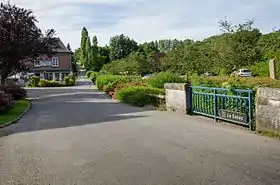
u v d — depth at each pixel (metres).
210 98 13.50
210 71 37.25
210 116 13.54
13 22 28.56
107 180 6.36
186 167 7.00
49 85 59.88
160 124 12.86
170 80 27.45
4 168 7.43
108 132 11.57
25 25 29.16
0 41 28.00
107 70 72.25
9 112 18.95
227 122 12.51
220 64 34.38
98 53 107.00
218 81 16.66
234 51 33.78
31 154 8.73
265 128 10.04
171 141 9.63
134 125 12.90
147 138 10.21
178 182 6.10
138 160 7.68
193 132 10.90
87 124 13.76
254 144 8.85
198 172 6.63
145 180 6.27
